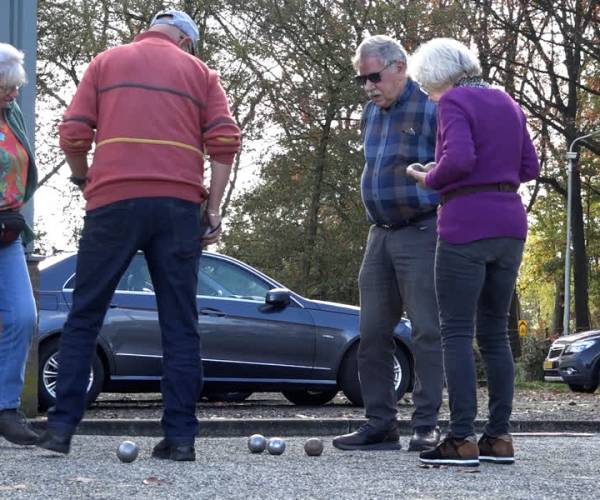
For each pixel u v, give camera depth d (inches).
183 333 252.7
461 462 249.4
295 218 1397.6
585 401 681.0
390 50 301.4
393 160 299.9
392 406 303.1
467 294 251.8
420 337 296.8
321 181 1370.6
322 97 1346.0
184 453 248.8
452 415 251.4
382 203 300.2
